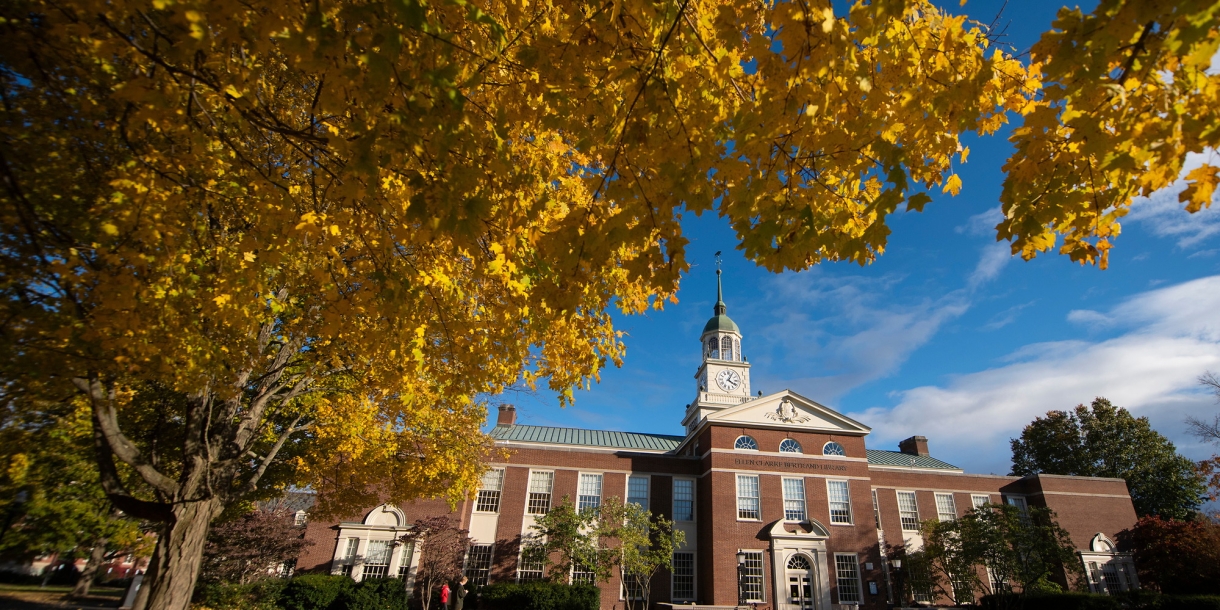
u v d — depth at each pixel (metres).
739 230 3.48
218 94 3.62
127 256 4.17
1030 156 3.50
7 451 8.40
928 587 29.17
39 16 3.72
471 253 4.15
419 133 3.05
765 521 27.72
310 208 4.69
